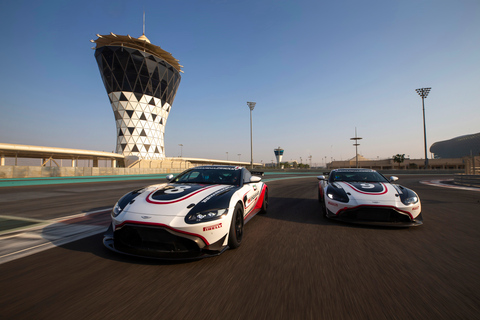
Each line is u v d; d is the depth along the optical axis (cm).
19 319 142
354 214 383
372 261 246
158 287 185
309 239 323
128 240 249
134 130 5991
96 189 1041
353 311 156
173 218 234
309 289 186
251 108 3584
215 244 244
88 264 227
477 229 380
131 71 5888
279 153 9206
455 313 154
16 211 500
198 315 150
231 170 395
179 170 3619
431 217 474
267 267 228
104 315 148
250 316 150
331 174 532
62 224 382
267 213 510
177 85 7300
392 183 464
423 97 3319
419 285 194
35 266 221
